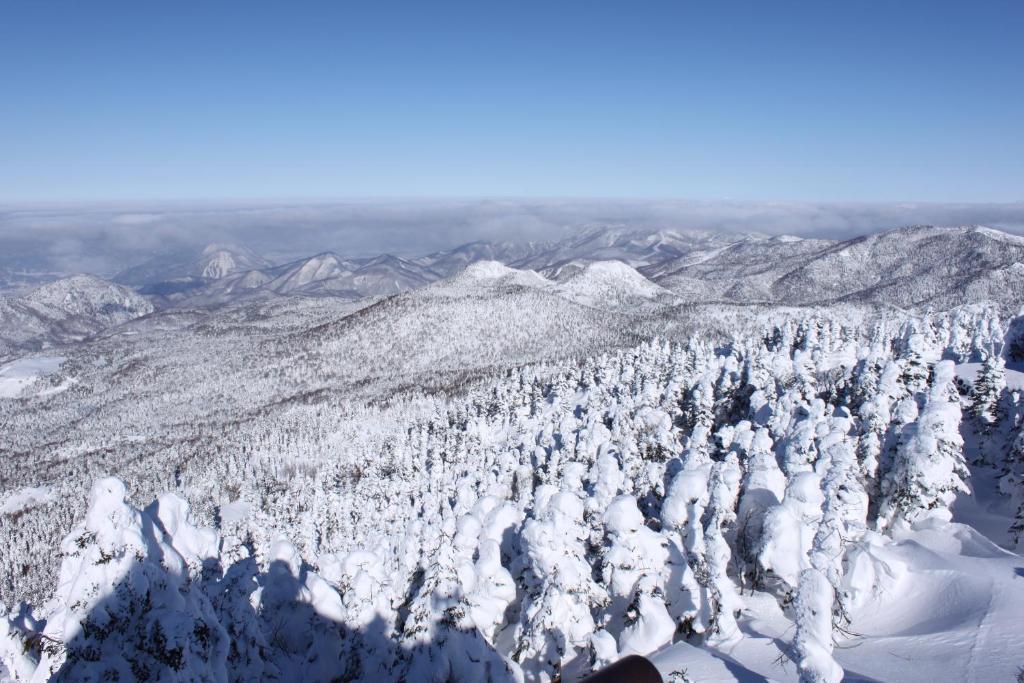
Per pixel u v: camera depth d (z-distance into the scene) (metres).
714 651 24.77
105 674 14.89
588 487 43.09
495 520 34.59
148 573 15.94
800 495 31.39
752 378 79.81
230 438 199.62
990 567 28.38
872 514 39.69
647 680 11.45
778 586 29.72
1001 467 52.97
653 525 37.25
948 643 23.06
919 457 36.19
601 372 125.50
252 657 22.67
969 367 87.88
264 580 28.61
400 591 27.75
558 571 26.05
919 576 29.02
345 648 24.83
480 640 23.41
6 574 122.06
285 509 119.69
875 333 106.50
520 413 117.25
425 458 115.00
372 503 92.31
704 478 32.03
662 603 25.95
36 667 18.06
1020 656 20.95
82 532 16.12
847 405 63.78
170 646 15.12
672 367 108.69
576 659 25.80
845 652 24.62
